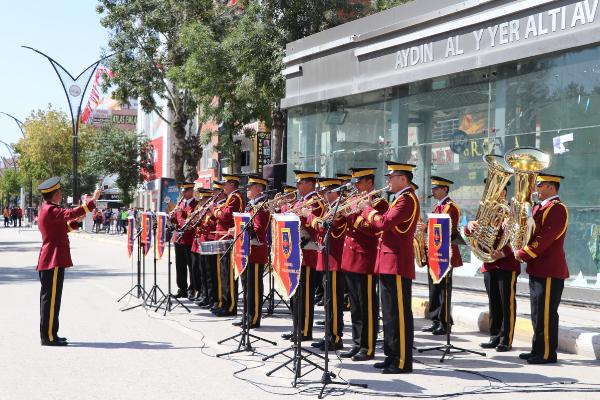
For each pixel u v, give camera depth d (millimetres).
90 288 15773
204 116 27562
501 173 9031
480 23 14352
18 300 13562
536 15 13219
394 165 8055
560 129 13148
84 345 9508
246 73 23562
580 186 12828
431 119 15867
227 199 12070
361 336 8875
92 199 9648
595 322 10680
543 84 13445
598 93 12430
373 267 8781
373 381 7707
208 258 12617
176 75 28641
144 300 13125
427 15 15406
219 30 31328
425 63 15664
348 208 8172
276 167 21344
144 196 60562
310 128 19547
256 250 10867
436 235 9023
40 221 9570
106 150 53500
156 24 33438
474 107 14852
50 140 61594
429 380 7781
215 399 6953
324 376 7340
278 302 13883
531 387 7477
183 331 10625
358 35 17375
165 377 7832
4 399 6918
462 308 11773
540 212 8594
